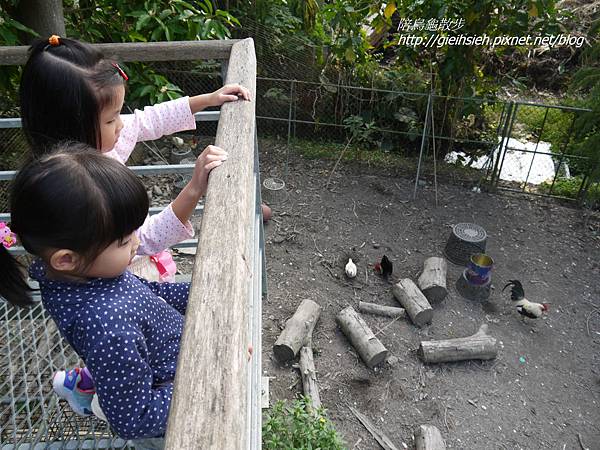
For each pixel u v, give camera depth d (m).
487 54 5.96
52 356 1.46
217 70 5.68
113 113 1.13
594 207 5.30
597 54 5.13
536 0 4.93
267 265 4.30
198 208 1.86
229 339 0.61
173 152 5.33
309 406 2.79
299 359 3.47
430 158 5.94
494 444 3.06
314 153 5.90
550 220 5.08
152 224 1.11
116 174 0.76
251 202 0.93
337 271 4.31
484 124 6.19
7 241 1.56
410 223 4.96
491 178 5.49
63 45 1.08
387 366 3.50
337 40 5.70
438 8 5.10
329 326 3.77
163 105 1.45
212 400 0.54
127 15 3.31
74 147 0.82
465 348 3.51
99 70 1.08
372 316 3.88
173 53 1.63
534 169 5.85
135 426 0.78
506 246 4.72
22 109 1.10
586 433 3.16
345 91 5.81
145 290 0.89
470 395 3.35
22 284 0.98
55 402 1.33
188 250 3.98
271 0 5.83
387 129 5.88
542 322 3.94
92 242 0.75
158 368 0.89
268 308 3.86
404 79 5.82
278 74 5.91
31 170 0.74
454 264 4.46
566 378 3.51
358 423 3.13
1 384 1.41
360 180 5.54
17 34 2.86
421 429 3.01
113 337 0.78
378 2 5.45
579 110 4.88
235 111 1.23
